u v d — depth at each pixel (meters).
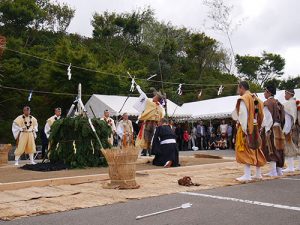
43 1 39.78
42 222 4.23
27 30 35.19
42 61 29.58
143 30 43.38
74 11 41.44
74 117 9.52
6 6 33.22
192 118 23.62
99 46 38.19
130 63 36.25
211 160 11.18
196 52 41.81
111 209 4.82
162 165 9.52
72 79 26.00
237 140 7.20
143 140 10.69
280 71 46.19
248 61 42.41
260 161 7.17
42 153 16.28
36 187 6.53
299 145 8.77
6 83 26.19
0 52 10.88
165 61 38.88
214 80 38.03
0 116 27.00
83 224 4.14
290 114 8.56
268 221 4.16
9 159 17.12
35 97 26.70
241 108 7.06
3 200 5.38
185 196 5.61
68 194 5.79
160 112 10.74
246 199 5.37
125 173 6.27
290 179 7.45
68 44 28.52
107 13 41.94
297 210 4.66
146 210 4.74
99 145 9.44
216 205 4.98
